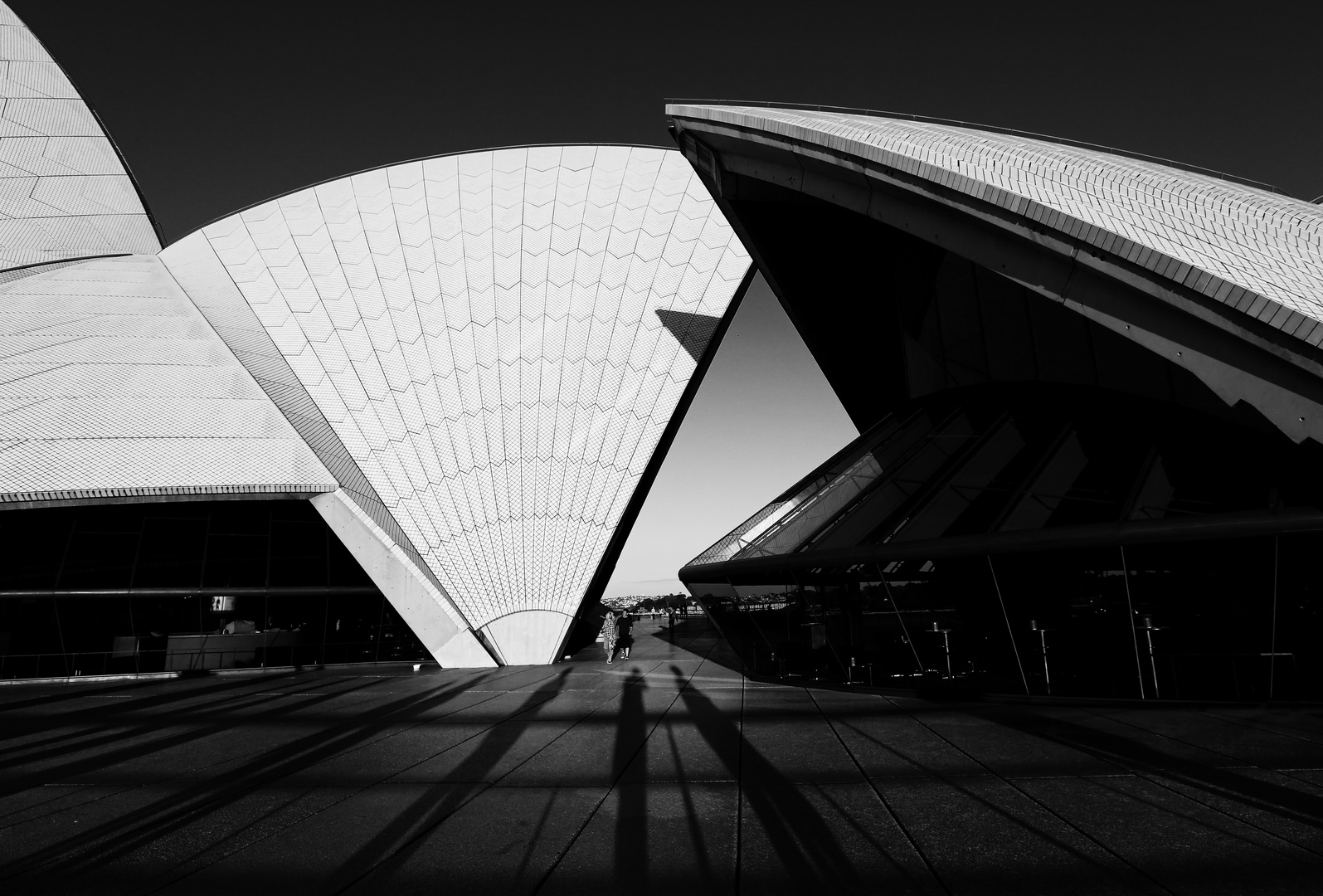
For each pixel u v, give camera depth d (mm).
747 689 14281
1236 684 10016
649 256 25719
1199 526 9602
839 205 13109
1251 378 8664
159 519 19875
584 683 15734
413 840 5820
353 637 21000
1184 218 10617
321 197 27625
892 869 4996
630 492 21828
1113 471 12055
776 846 5484
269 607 20578
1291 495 9352
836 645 14055
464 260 25312
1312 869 4777
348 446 21266
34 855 5688
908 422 17750
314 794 7211
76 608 19078
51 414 18578
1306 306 8148
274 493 19016
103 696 15477
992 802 6324
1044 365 15008
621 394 23047
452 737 9922
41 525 18609
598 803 6684
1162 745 8141
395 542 20109
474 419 22172
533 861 5320
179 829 6246
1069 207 10062
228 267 25984
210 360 21984
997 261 10914
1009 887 4641
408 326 23641
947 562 12008
